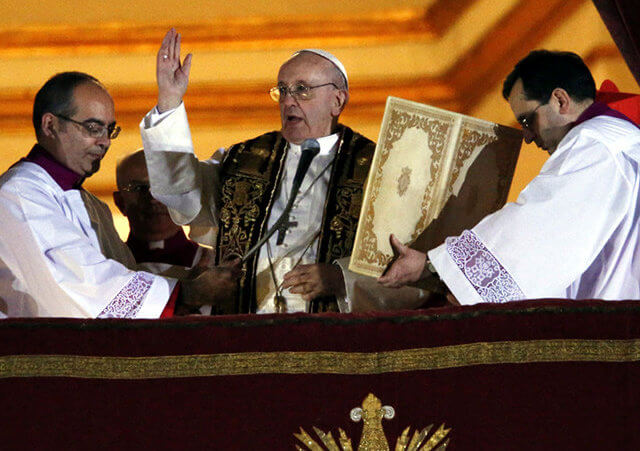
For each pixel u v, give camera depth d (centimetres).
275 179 1500
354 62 2578
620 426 1027
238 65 2566
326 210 1461
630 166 1277
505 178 1379
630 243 1275
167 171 1412
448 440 1016
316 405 1017
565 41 2455
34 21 2530
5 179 1345
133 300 1272
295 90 1466
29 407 1005
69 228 1313
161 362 1021
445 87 2580
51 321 1027
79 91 1386
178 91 1411
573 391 1032
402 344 1034
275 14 2564
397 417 1018
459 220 1357
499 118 2550
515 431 1022
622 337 1045
